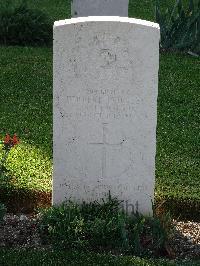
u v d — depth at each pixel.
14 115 3.52
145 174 2.45
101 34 2.28
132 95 2.35
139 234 2.37
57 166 2.45
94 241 2.33
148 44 2.29
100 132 2.40
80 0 4.35
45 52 4.74
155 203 2.65
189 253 2.35
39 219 2.49
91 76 2.33
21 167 2.88
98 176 2.46
